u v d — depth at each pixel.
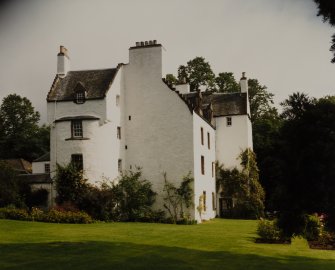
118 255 16.03
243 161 45.56
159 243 19.78
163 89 36.47
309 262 15.38
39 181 34.38
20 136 76.25
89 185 32.97
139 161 36.50
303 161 10.42
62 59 37.34
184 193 34.75
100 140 34.06
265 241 21.77
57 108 35.16
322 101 10.72
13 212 30.27
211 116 45.09
